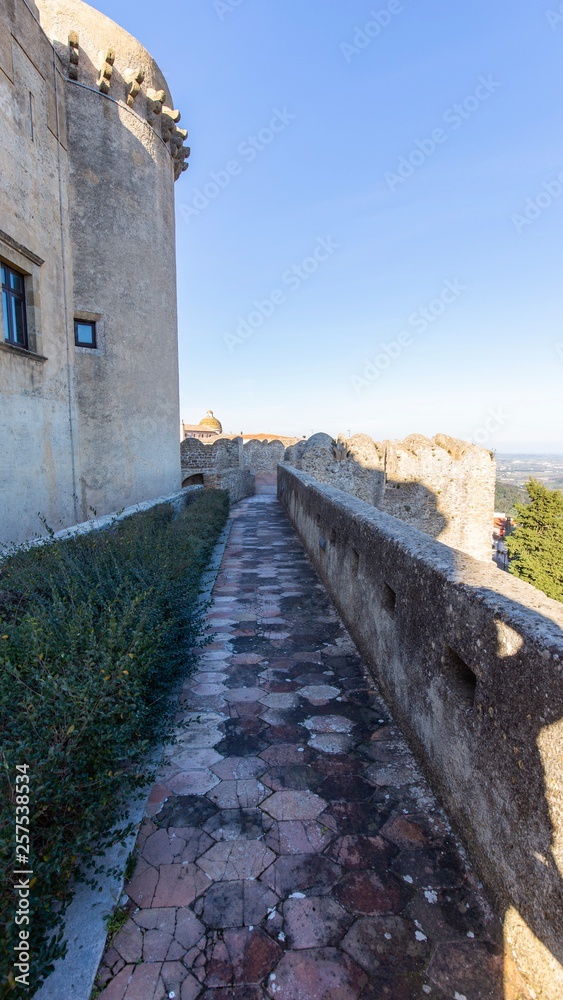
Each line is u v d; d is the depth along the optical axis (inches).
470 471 594.9
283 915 68.1
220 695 130.7
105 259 343.3
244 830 83.7
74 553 159.2
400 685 112.5
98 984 59.1
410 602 105.4
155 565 161.5
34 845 66.1
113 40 344.8
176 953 63.0
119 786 84.6
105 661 86.8
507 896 64.3
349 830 83.3
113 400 354.0
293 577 253.1
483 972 60.2
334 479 575.8
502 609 67.5
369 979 59.7
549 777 55.2
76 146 322.3
